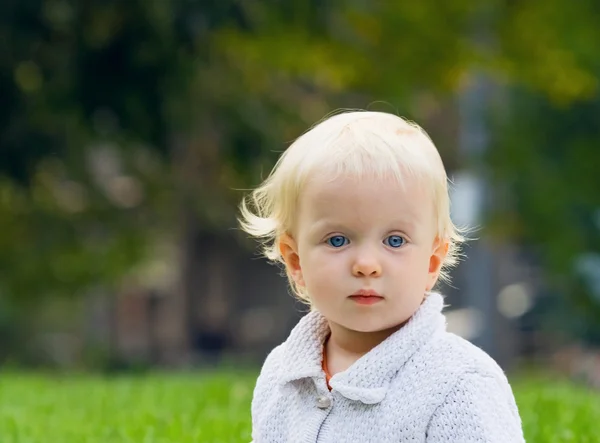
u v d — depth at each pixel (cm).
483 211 1930
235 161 1755
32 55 1490
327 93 1984
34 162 1598
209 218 2217
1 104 1527
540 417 699
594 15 1717
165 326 3123
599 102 1988
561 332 2245
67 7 1438
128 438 642
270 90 1817
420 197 364
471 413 350
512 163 1989
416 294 367
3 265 1988
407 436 356
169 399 834
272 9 1506
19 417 756
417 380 361
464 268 2458
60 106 1492
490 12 1702
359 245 363
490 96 1984
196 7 1395
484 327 1945
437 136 2152
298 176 372
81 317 2433
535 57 1725
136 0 1405
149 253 2178
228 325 3406
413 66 1700
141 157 1805
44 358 2181
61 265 2056
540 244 2133
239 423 660
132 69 1460
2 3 1431
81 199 1898
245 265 3453
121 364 1941
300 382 387
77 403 840
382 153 362
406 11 1656
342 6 1561
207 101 1683
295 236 381
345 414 370
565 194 2020
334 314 368
